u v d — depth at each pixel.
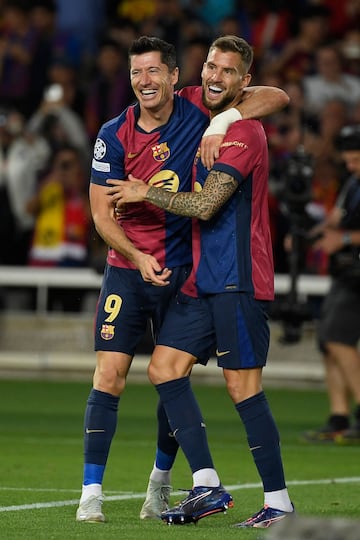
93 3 64.44
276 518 21.91
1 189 55.19
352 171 38.00
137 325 23.14
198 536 20.70
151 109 22.84
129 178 23.02
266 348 22.59
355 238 37.47
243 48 22.67
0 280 54.78
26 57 61.03
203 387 54.03
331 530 14.51
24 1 61.94
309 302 52.22
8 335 56.03
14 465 31.44
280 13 61.53
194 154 23.19
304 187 39.47
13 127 55.69
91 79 59.53
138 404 47.75
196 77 56.12
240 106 22.62
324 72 57.50
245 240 22.34
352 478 30.03
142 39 22.80
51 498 25.77
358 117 54.94
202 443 22.41
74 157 54.50
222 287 22.28
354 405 47.28
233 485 28.52
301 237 40.28
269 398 50.62
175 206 22.09
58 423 41.78
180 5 61.62
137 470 30.88
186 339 22.64
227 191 21.98
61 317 55.56
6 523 22.16
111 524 22.20
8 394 50.22
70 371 55.81
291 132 53.25
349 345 37.47
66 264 54.69
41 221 54.72
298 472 31.11
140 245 23.19
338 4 62.47
